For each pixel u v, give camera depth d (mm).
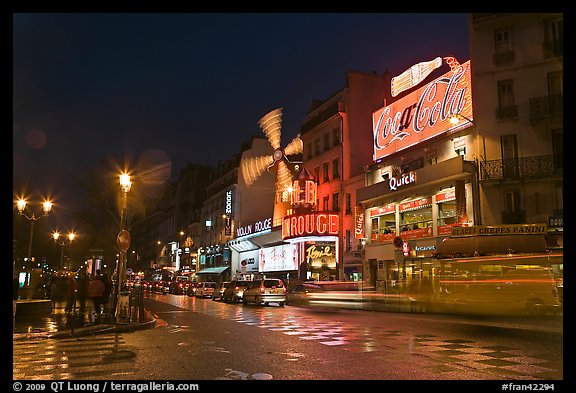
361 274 35500
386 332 13812
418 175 28922
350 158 39438
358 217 35594
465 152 27047
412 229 30562
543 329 14336
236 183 61469
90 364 8820
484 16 27047
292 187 43562
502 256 21016
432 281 22891
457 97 27781
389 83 41500
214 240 69250
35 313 18531
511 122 25703
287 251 45938
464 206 25906
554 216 23375
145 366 8586
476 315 19547
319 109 45656
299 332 13938
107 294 19703
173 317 20016
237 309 25859
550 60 25359
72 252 57688
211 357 9539
